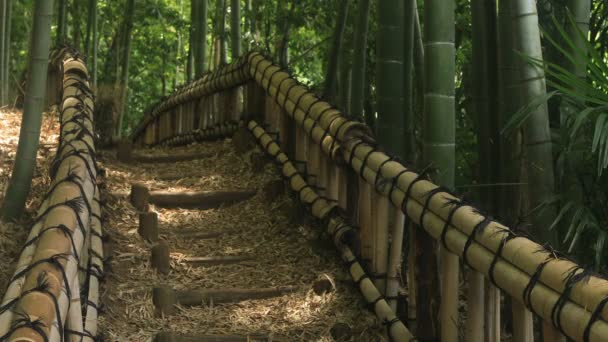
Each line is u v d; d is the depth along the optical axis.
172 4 14.82
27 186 4.29
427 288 3.30
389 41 4.39
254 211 5.00
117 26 11.51
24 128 4.25
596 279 2.09
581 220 2.89
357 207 4.19
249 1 10.70
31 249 2.75
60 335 2.25
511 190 3.63
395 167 3.47
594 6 3.92
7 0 8.36
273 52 8.97
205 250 4.50
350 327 3.59
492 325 2.86
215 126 6.71
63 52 7.40
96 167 3.90
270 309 3.86
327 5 6.94
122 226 4.56
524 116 3.00
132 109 15.71
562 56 3.51
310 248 4.39
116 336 3.44
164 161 6.14
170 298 3.77
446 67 3.34
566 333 2.12
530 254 2.35
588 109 2.71
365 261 3.88
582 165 3.14
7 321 2.14
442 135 3.35
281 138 5.36
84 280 3.20
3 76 8.25
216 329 3.64
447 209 2.90
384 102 4.41
